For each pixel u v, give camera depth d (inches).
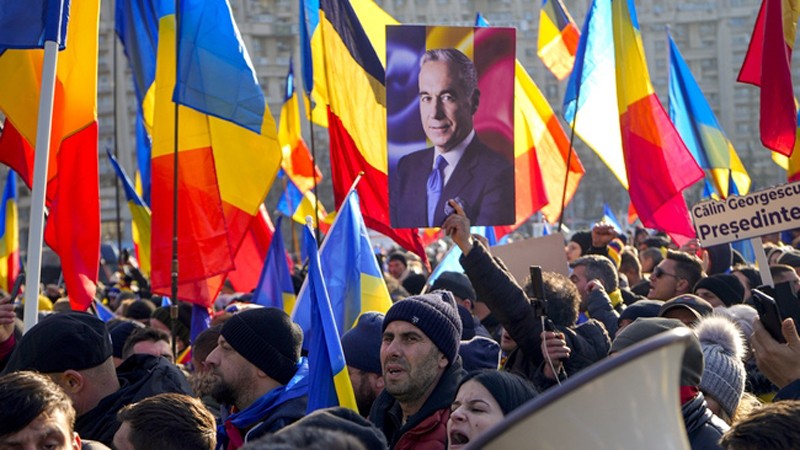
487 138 251.0
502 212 251.1
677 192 344.5
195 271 297.1
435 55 250.7
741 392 171.2
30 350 181.6
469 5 3250.5
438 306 176.9
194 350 224.7
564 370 201.9
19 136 276.2
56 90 269.6
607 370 75.9
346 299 238.4
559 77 464.4
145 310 358.3
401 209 250.4
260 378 189.9
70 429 131.6
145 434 144.8
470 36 251.3
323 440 86.2
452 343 176.2
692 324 208.7
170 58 307.0
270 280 311.4
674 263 294.0
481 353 207.9
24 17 233.5
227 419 187.5
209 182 299.6
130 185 414.6
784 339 163.8
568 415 75.7
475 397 151.6
